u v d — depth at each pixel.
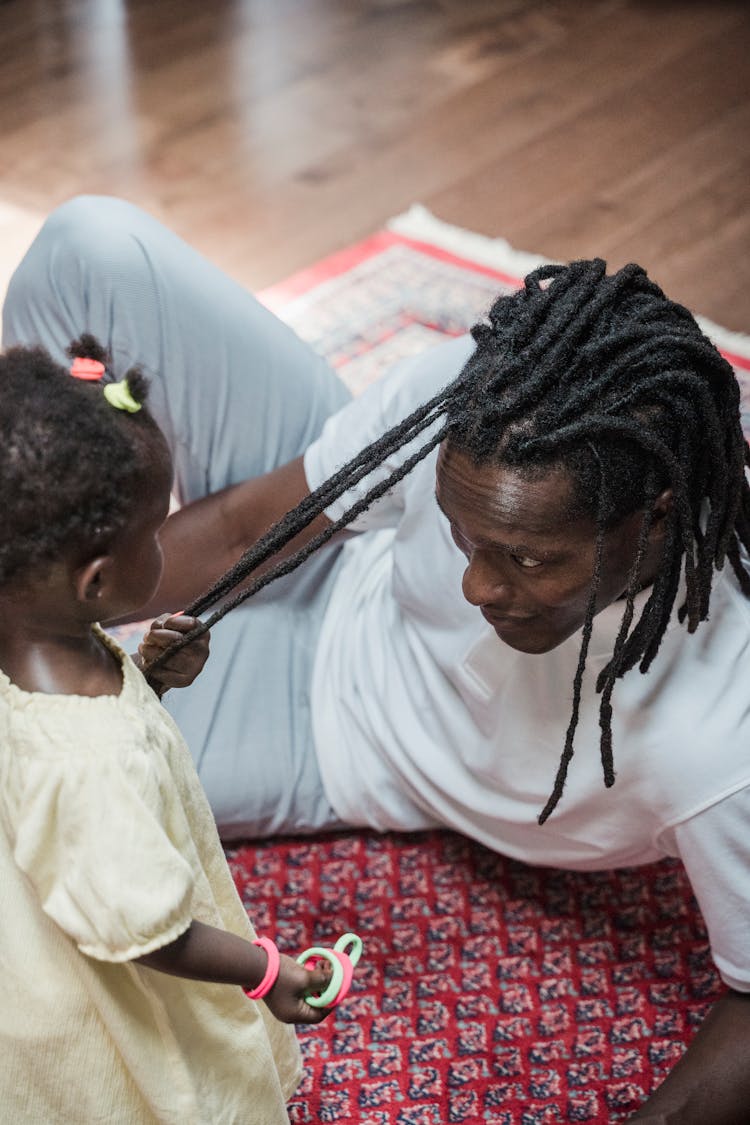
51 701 0.93
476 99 3.20
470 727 1.39
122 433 0.91
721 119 3.13
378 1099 1.41
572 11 3.54
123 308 1.52
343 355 2.38
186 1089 1.06
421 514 1.37
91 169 2.94
